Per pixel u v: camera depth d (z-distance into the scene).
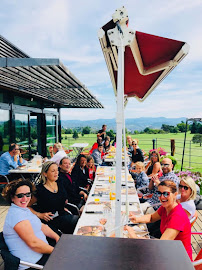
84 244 0.60
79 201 3.93
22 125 8.59
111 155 8.10
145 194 4.19
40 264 1.98
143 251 0.57
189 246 2.07
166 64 1.70
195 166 10.59
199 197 4.64
